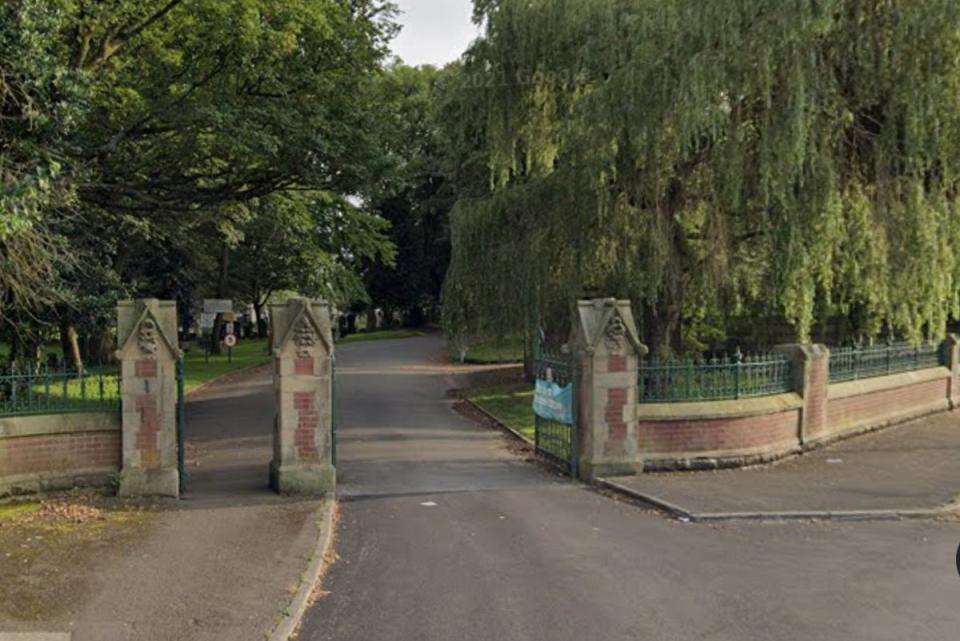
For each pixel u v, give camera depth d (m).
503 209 20.80
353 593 7.11
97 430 11.32
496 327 21.94
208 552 8.20
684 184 17.72
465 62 21.14
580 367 12.66
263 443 17.42
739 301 18.08
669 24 16.16
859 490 11.09
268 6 17.23
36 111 10.65
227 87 17.80
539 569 7.75
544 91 20.64
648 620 6.38
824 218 14.76
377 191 20.77
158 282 37.94
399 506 10.75
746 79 14.86
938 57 14.34
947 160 14.75
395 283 67.31
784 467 13.02
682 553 8.27
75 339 23.69
